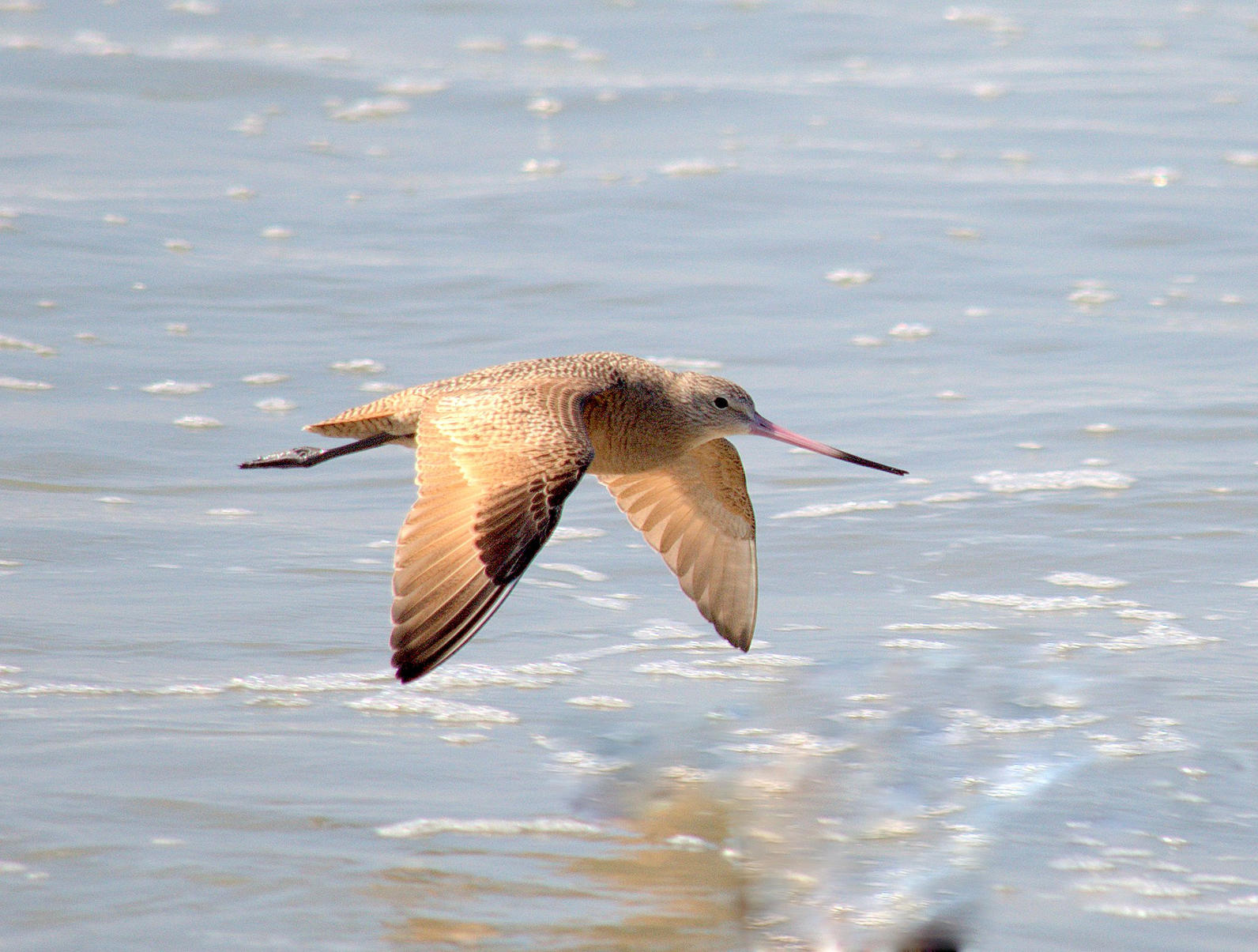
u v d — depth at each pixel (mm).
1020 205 21531
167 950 6805
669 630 10797
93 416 14281
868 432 14586
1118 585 11594
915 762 8914
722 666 10219
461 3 30641
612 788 8523
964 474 13664
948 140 24391
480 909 7289
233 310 17109
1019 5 33156
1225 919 7363
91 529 12094
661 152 23422
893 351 16688
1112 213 21250
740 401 9938
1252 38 30844
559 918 7250
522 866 7695
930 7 32656
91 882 7301
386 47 27859
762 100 26109
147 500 12781
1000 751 9055
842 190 21938
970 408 15188
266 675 9805
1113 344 16938
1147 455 14047
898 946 7121
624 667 10180
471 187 21672
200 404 14727
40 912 7035
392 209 20688
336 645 10289
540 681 9922
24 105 23609
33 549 11664
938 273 19109
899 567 11922
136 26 27797
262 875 7449
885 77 27688
